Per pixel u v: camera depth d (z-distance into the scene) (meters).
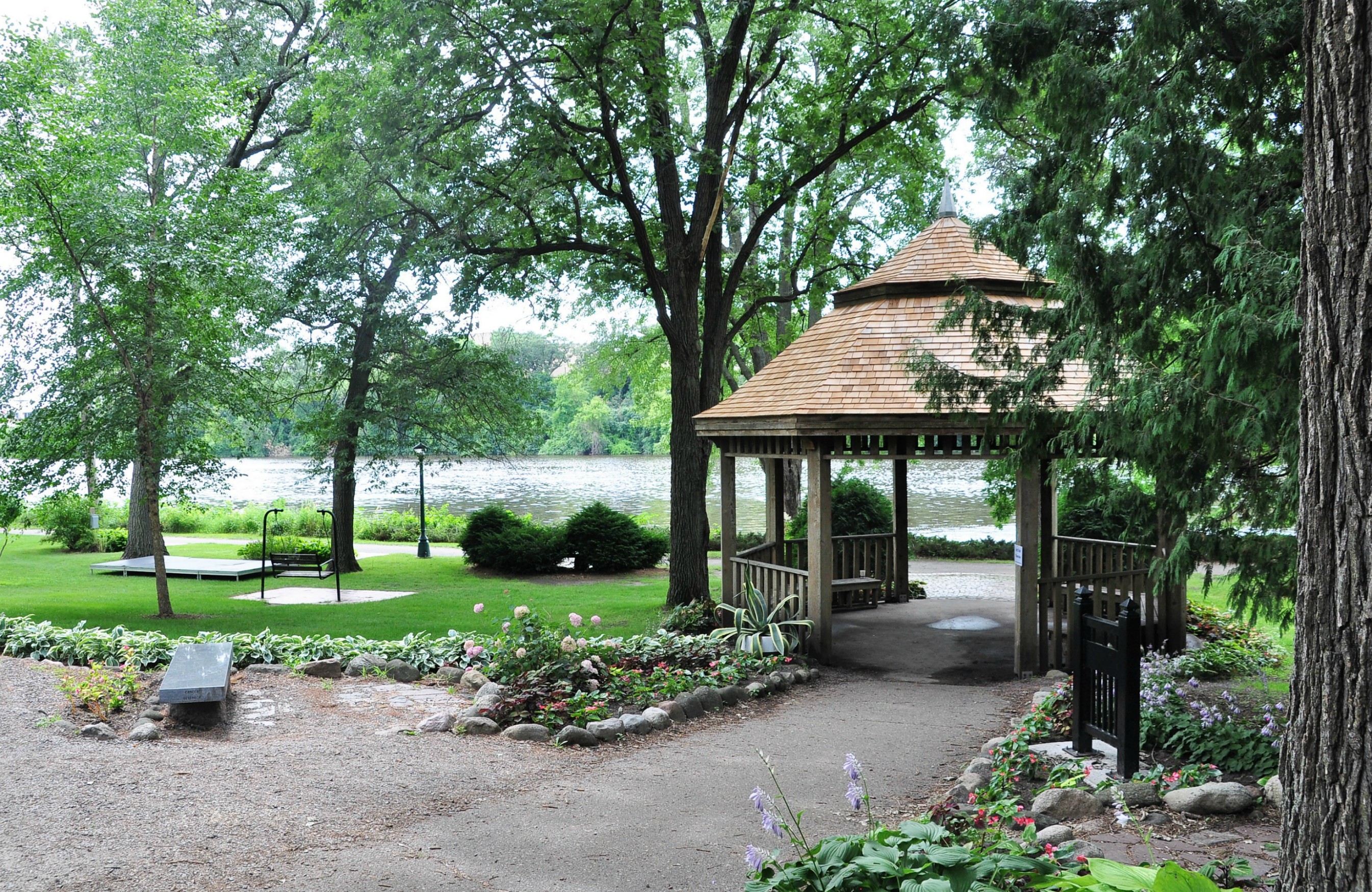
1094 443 8.15
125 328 13.90
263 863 4.50
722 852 4.88
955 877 3.11
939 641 12.14
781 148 17.16
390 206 16.97
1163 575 6.74
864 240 19.47
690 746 7.35
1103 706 6.10
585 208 18.12
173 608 15.20
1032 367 8.46
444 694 8.49
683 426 15.43
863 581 12.27
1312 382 2.57
